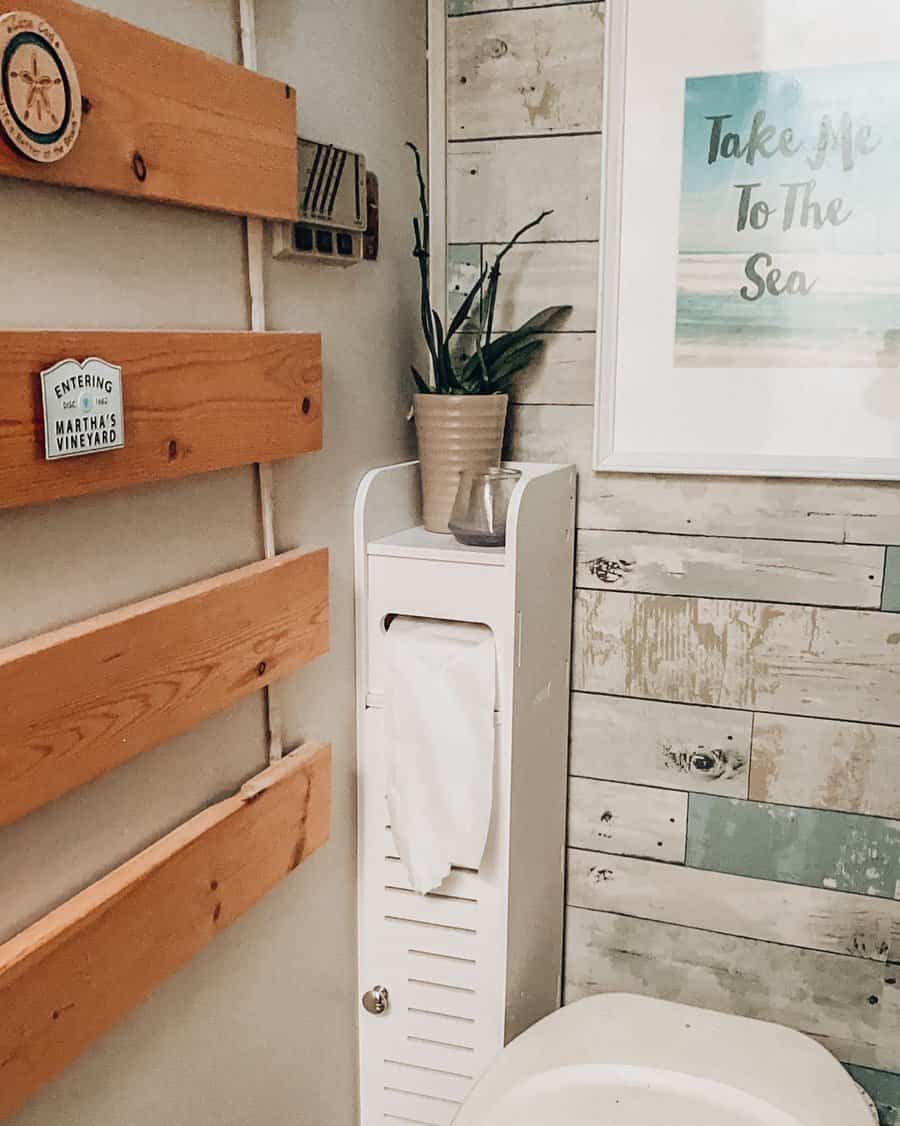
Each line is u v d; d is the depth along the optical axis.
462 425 1.29
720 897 1.49
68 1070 0.87
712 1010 1.45
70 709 0.78
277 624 1.05
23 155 0.70
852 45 1.22
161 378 0.85
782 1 1.23
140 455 0.84
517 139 1.38
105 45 0.77
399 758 1.25
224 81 0.90
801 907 1.45
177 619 0.90
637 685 1.47
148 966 0.90
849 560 1.34
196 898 0.96
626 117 1.31
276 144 0.98
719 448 1.36
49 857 0.83
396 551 1.25
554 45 1.34
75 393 0.76
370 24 1.22
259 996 1.15
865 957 1.43
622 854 1.52
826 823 1.42
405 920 1.33
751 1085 1.16
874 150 1.24
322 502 1.19
